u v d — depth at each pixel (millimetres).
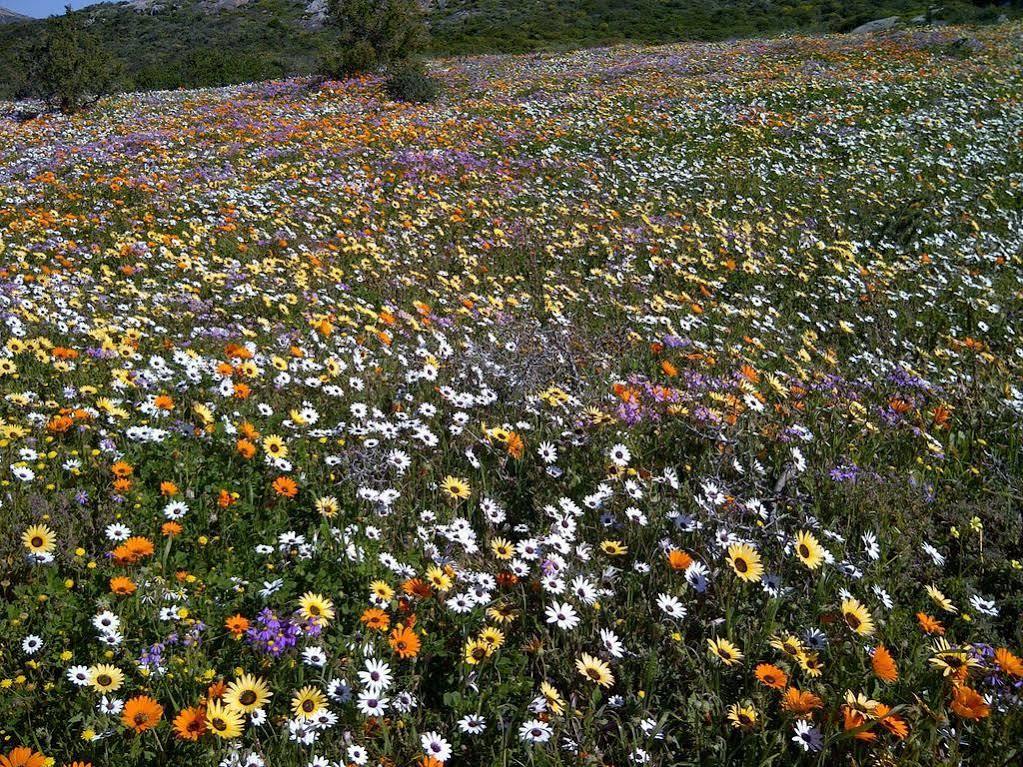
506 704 3006
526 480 4688
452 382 6031
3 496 3820
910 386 7027
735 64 31609
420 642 3225
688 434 5316
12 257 9164
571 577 3674
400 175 15578
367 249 10648
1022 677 3143
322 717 2734
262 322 7270
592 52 42812
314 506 4129
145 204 12781
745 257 11383
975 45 31281
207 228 11344
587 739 2910
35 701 2750
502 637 3199
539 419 5426
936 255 11797
